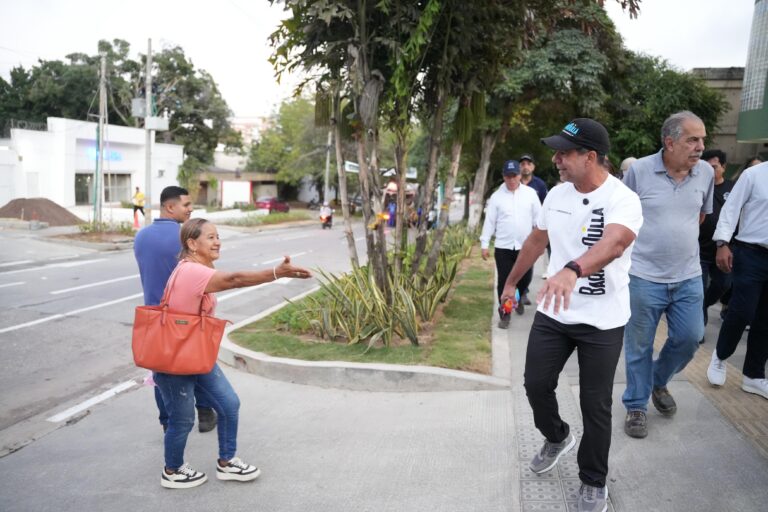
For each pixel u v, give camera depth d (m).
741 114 15.20
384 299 6.37
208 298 3.39
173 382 3.37
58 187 32.78
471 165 27.11
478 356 5.53
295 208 52.28
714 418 4.09
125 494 3.53
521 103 19.11
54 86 44.09
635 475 3.44
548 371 3.14
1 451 4.24
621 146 20.84
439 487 3.46
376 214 6.41
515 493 3.35
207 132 48.25
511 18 6.51
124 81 45.19
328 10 5.49
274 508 3.32
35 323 8.30
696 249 3.83
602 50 17.77
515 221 6.89
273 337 6.36
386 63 6.20
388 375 5.12
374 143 6.30
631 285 3.89
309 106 45.94
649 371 3.90
